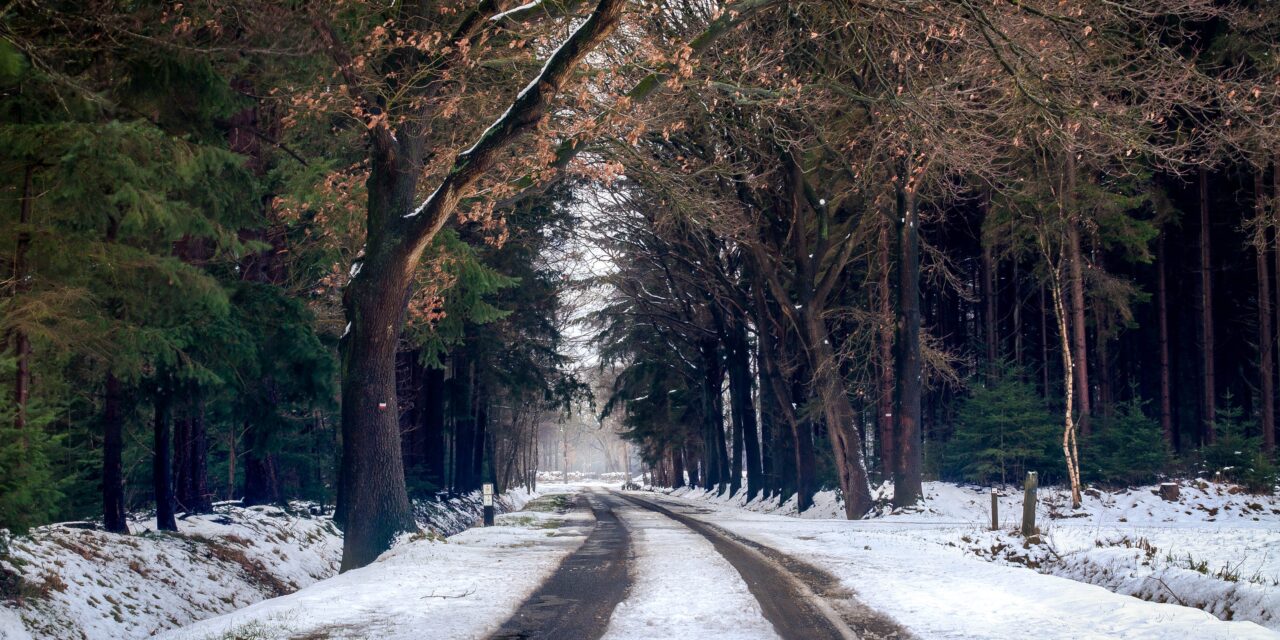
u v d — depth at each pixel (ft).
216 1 44.09
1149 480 96.89
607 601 29.91
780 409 132.57
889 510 94.48
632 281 147.74
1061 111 54.19
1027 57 54.85
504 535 60.70
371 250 50.57
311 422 104.58
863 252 115.96
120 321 41.34
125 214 37.52
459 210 59.16
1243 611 26.07
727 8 51.34
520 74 57.06
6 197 36.24
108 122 34.42
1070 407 82.64
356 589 32.73
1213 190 111.34
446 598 30.68
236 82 58.65
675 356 182.70
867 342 113.70
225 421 75.87
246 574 56.18
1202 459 95.30
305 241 69.77
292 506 83.05
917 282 95.96
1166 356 110.63
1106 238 100.53
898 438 94.79
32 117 37.06
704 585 32.99
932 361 106.42
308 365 62.39
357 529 49.34
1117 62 65.67
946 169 91.25
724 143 97.76
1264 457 85.51
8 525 30.27
